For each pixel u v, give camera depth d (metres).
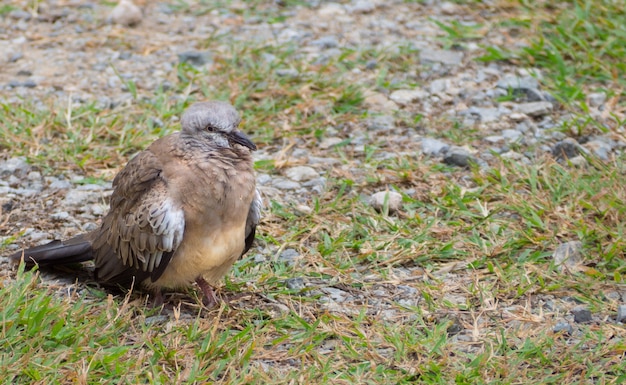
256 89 14.48
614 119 13.92
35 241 11.04
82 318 9.20
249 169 9.75
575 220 11.27
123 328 9.23
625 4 16.38
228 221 9.51
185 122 9.68
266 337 9.28
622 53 15.32
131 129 13.42
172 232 9.34
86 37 16.53
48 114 13.71
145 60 15.75
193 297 10.11
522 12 16.97
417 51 15.87
